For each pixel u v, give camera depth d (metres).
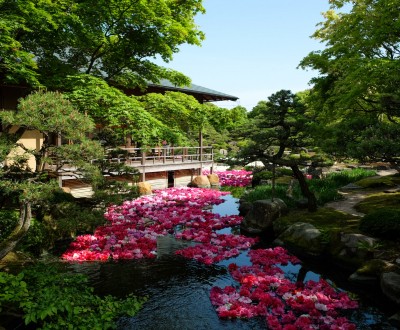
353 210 11.12
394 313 6.16
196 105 13.54
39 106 6.28
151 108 12.53
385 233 7.99
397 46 12.27
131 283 7.50
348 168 21.94
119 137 11.52
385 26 11.11
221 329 5.70
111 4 10.82
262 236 11.20
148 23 11.60
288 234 9.87
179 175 21.95
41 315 4.23
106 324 4.84
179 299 6.79
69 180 15.37
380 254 7.51
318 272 8.23
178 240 10.67
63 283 5.66
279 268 8.20
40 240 8.91
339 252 8.27
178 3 13.68
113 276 7.86
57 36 10.68
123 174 9.74
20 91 14.33
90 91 9.55
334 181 16.28
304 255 9.04
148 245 9.71
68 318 4.61
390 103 7.15
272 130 10.94
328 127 10.27
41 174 7.08
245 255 9.32
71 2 10.12
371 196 12.67
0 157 6.12
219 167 31.31
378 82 10.75
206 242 10.34
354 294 7.00
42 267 6.08
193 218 13.06
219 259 8.84
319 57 14.00
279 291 6.84
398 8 10.88
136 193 9.11
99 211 8.35
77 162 6.75
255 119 12.65
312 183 15.59
